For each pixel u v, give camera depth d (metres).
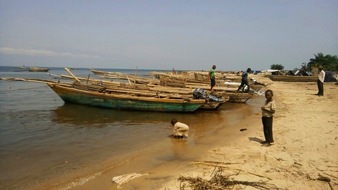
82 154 8.58
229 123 13.32
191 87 21.69
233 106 19.62
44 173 6.98
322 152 7.60
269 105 8.54
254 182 5.75
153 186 5.89
